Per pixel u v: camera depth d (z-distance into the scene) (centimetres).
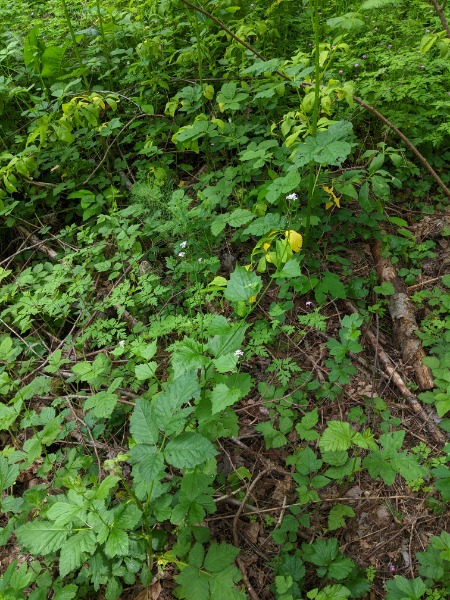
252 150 101
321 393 86
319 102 89
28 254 119
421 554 66
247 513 73
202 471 67
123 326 100
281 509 74
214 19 100
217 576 58
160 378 89
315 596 60
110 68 138
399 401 87
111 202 117
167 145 132
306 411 85
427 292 97
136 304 101
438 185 118
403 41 130
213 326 66
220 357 61
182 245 91
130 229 102
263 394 86
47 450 86
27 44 114
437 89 117
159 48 129
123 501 73
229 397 57
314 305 100
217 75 135
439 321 92
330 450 70
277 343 95
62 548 54
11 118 135
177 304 100
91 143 124
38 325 105
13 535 75
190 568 59
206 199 101
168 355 93
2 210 114
